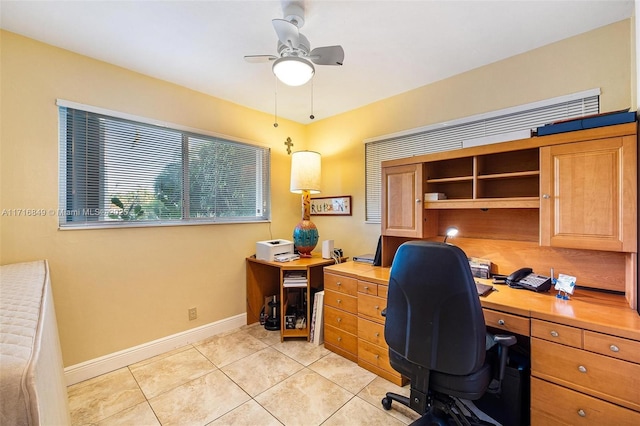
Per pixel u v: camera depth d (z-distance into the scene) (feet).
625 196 4.79
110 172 7.43
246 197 10.57
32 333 2.01
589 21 5.75
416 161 7.59
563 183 5.37
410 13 5.50
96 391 6.44
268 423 5.49
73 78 6.79
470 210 7.61
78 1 5.09
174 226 8.55
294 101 9.95
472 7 5.33
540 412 4.69
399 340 4.67
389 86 8.76
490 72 7.43
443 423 4.99
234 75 8.05
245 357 7.99
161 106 8.25
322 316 8.86
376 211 10.09
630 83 5.64
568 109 6.40
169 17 5.59
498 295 5.62
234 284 10.07
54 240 6.55
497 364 4.72
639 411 3.85
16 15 5.48
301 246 10.07
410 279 4.54
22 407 1.44
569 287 5.46
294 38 5.25
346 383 6.76
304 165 9.94
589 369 4.24
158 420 5.55
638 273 4.65
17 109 6.09
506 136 6.18
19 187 6.13
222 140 9.82
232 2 5.18
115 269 7.45
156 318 8.17
